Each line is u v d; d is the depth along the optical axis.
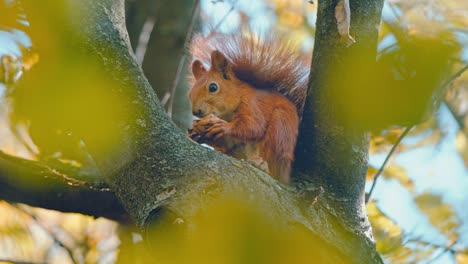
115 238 9.95
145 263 7.01
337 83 6.66
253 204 5.46
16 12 4.62
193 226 5.16
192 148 5.73
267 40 9.88
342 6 5.97
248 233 4.24
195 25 10.62
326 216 6.35
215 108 9.41
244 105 9.09
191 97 9.67
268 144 8.81
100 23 5.80
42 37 4.63
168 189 5.43
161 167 5.56
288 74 9.55
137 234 8.20
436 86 5.09
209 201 5.33
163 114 5.88
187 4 10.49
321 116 6.77
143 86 5.84
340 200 6.65
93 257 9.66
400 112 5.18
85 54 5.58
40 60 4.52
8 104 7.65
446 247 9.80
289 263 4.24
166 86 10.17
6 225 9.70
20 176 7.43
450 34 5.05
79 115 4.27
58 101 4.37
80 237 9.91
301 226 5.66
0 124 8.18
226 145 9.03
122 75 5.74
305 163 6.86
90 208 7.60
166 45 10.25
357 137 6.71
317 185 6.73
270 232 4.46
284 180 7.43
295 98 9.48
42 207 7.53
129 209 5.65
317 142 6.81
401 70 5.08
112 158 5.64
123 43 5.88
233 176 5.56
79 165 8.12
